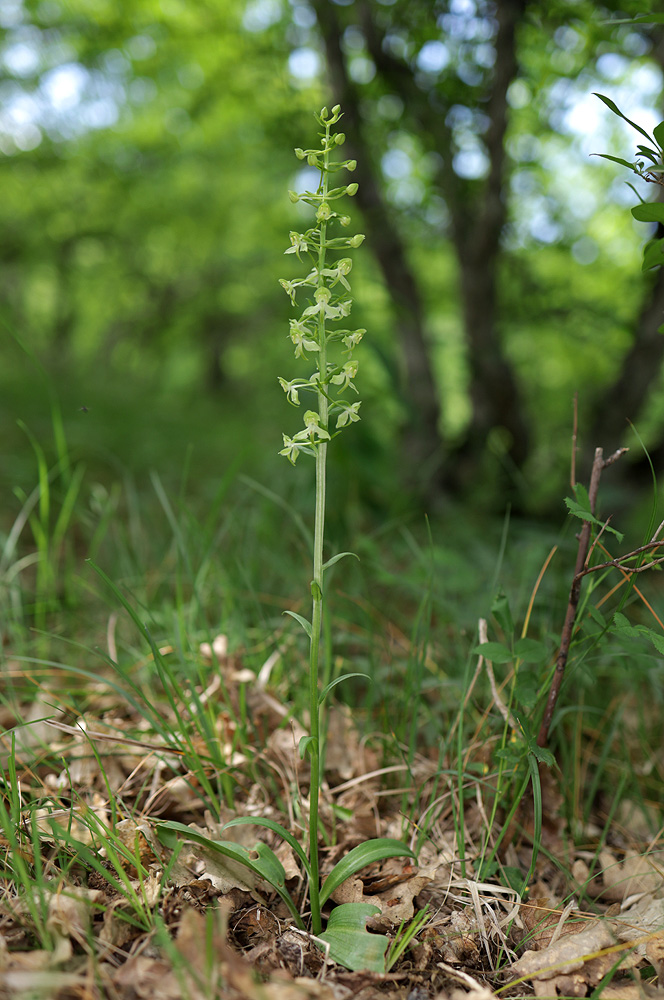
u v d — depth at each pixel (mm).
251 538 3467
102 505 3818
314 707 1551
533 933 1722
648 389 4750
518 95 4406
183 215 11250
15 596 2900
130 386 11984
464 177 4867
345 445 3900
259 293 8797
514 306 5312
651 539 1825
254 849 1796
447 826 2131
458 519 4605
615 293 5406
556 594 2930
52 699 2539
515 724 2090
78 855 1702
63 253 11695
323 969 1548
